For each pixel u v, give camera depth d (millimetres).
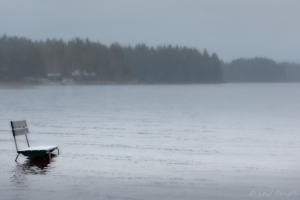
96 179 14227
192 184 13531
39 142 24594
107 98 96625
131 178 14391
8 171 15531
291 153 20391
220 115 46750
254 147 22594
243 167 16516
